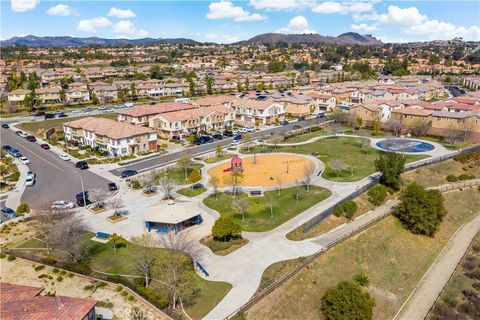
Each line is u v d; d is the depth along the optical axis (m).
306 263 46.75
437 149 97.88
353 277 48.09
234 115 134.50
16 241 54.38
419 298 47.59
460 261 55.41
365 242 55.00
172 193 71.12
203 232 55.53
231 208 64.12
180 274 41.06
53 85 189.75
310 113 151.12
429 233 61.22
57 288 42.66
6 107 145.25
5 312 29.48
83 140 106.12
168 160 92.06
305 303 42.03
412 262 54.66
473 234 63.66
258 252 49.78
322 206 64.25
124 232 55.56
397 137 112.12
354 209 61.34
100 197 63.47
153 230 55.91
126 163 89.94
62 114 138.38
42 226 52.00
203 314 37.97
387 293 47.75
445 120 110.75
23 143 106.19
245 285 42.62
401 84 195.88
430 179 79.50
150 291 40.91
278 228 56.66
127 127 99.94
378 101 137.12
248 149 102.50
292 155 96.00
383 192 68.25
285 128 127.06
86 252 50.19
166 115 116.56
